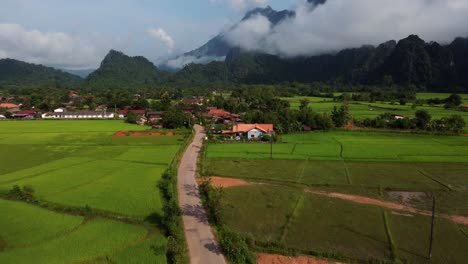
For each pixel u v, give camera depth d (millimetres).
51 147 81062
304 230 37219
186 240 34000
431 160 67750
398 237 35719
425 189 51344
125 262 29500
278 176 57844
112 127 117938
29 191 45781
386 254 32344
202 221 38781
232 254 30797
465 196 48531
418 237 35844
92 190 48656
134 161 67188
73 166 63000
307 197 47750
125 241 33281
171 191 45844
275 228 37625
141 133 103625
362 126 115875
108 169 60875
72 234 34750
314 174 58969
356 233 36594
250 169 62281
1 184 51406
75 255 30672
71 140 90875
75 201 43875
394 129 110250
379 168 62812
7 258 30016
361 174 58906
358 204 45188
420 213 42312
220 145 85125
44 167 62250
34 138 93500
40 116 151125
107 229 35938
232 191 50031
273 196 47969
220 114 146000
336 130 109938
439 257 32031
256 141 90562
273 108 158500
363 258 31250
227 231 35062
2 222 37531
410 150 77625
